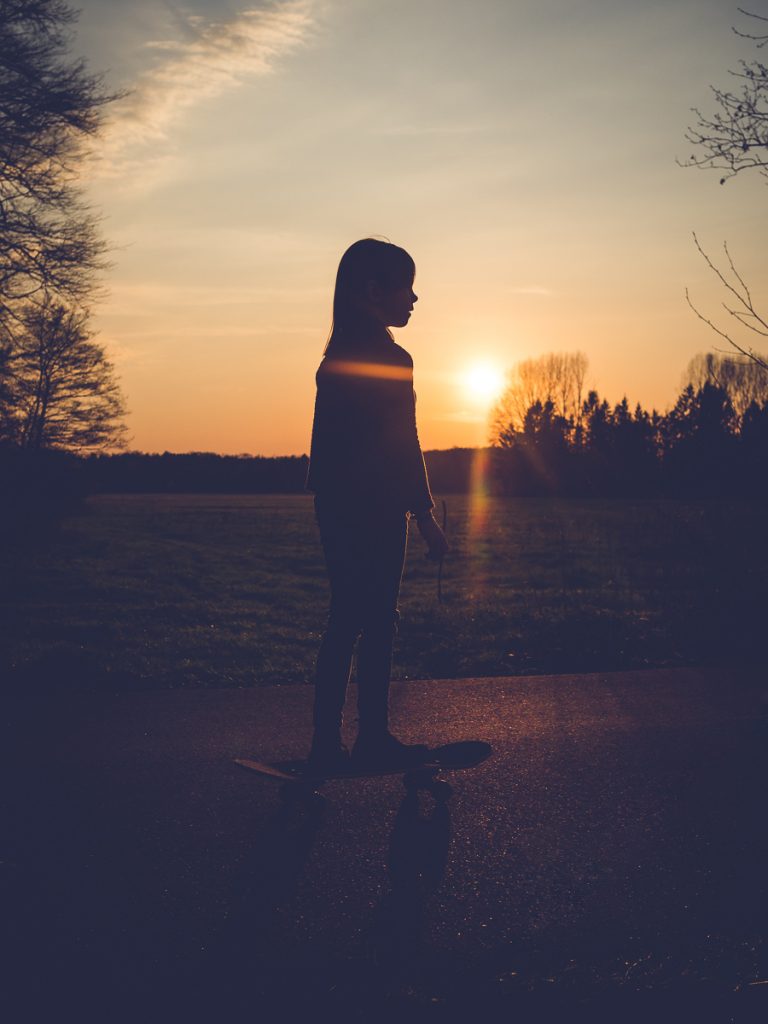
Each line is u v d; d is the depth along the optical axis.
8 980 2.21
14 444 24.20
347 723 4.69
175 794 3.53
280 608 11.03
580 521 31.73
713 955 2.32
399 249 3.51
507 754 4.05
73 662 6.39
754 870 2.83
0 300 21.17
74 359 25.98
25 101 19.84
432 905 2.61
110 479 75.56
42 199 20.84
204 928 2.47
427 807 3.40
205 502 60.59
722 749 4.10
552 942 2.40
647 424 50.47
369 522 3.44
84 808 3.37
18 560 19.08
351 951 2.36
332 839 3.09
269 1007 2.12
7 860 2.91
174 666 6.30
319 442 3.52
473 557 19.55
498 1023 2.07
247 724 4.56
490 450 77.94
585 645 6.95
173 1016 2.08
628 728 4.46
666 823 3.23
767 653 6.59
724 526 10.01
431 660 6.59
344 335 3.51
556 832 3.15
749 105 6.30
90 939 2.41
